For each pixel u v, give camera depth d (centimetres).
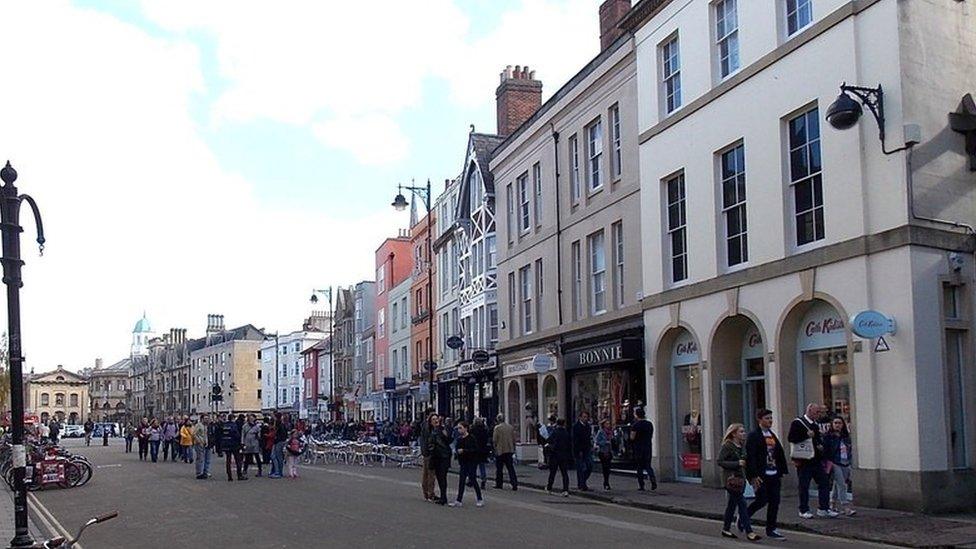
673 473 2366
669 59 2394
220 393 4931
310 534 1465
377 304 6494
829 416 1639
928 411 1573
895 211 1619
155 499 2138
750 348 2108
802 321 1880
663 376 2388
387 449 3456
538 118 3266
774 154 1927
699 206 2203
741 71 2041
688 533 1436
